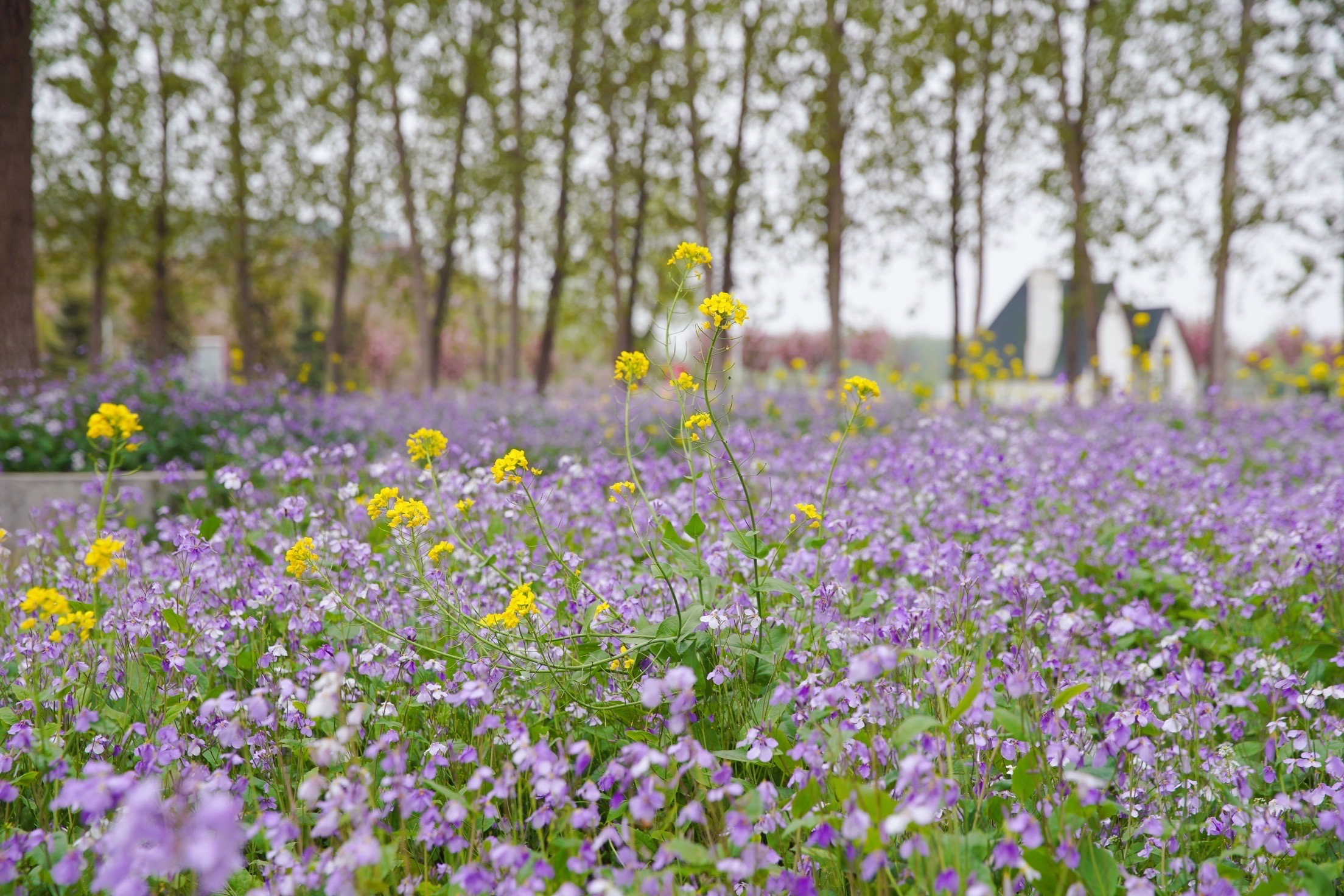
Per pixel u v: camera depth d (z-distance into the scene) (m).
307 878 1.88
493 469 3.05
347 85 18.66
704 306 2.96
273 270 21.50
